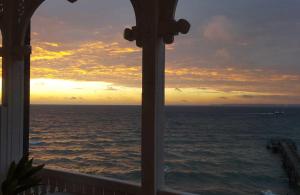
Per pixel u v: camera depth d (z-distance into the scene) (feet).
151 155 10.10
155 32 10.08
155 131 10.14
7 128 13.94
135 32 10.45
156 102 10.15
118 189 11.48
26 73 16.06
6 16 13.88
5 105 13.89
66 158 86.89
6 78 13.93
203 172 71.61
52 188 13.42
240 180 67.05
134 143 88.94
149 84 10.18
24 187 12.29
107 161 83.30
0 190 13.01
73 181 12.79
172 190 10.05
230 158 76.74
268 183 61.87
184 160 77.61
